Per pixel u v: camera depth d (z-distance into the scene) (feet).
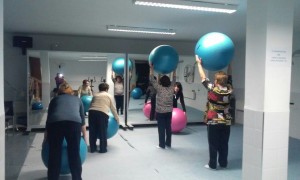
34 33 22.79
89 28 20.27
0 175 7.77
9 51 22.40
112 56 24.08
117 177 11.91
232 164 13.78
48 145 10.61
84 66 23.65
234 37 23.11
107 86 15.76
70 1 12.93
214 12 14.83
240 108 25.14
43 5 13.70
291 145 17.72
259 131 9.62
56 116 10.19
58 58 22.97
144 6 13.73
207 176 12.12
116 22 17.88
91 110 15.16
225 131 13.00
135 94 24.93
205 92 27.53
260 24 9.58
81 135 11.28
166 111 16.21
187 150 16.19
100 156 14.79
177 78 26.43
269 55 9.39
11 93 22.48
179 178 11.89
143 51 26.13
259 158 9.64
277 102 9.60
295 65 19.65
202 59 11.28
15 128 21.04
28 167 13.10
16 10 14.74
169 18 16.51
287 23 9.56
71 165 10.28
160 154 15.31
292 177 12.15
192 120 25.23
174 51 15.48
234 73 26.61
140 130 21.85
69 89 11.50
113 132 16.60
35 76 22.00
